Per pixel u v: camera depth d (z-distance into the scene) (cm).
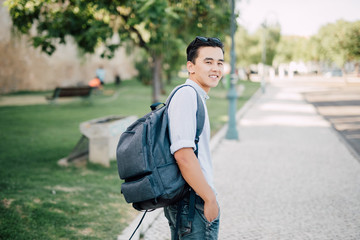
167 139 168
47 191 445
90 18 602
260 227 366
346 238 338
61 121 1073
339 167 598
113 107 1484
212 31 791
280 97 2095
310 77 5581
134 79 3997
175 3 648
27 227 338
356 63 4931
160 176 162
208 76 182
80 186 476
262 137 883
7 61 2156
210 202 161
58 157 629
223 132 948
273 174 562
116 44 642
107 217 377
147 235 342
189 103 166
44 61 2495
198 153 176
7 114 1205
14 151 668
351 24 2914
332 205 424
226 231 357
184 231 175
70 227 347
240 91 2217
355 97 2023
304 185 503
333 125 1077
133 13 554
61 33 613
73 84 2827
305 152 715
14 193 424
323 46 3206
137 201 165
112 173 543
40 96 1980
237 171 582
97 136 575
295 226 367
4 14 2100
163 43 770
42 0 518
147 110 1379
